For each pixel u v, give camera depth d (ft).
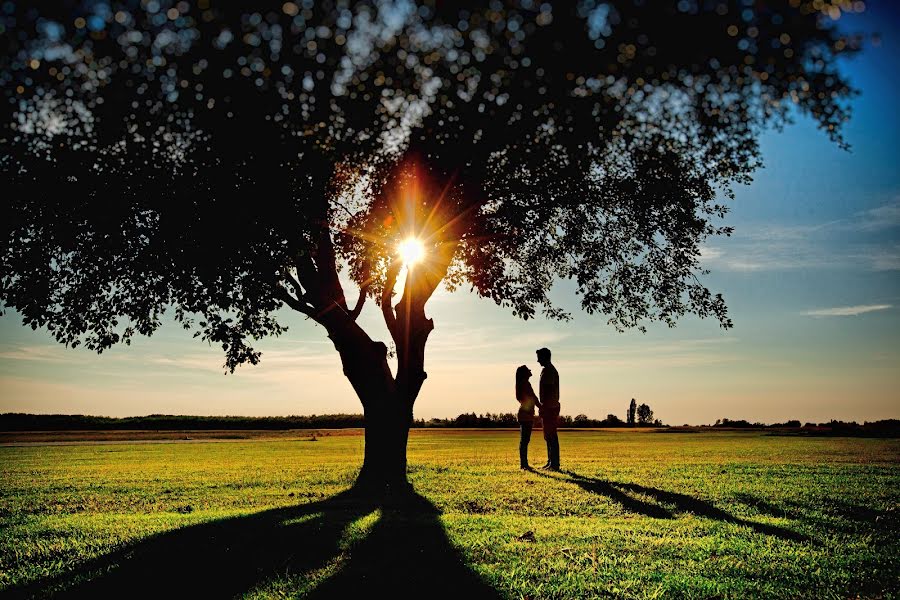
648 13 23.32
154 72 24.71
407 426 42.47
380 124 29.60
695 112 30.71
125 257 35.22
